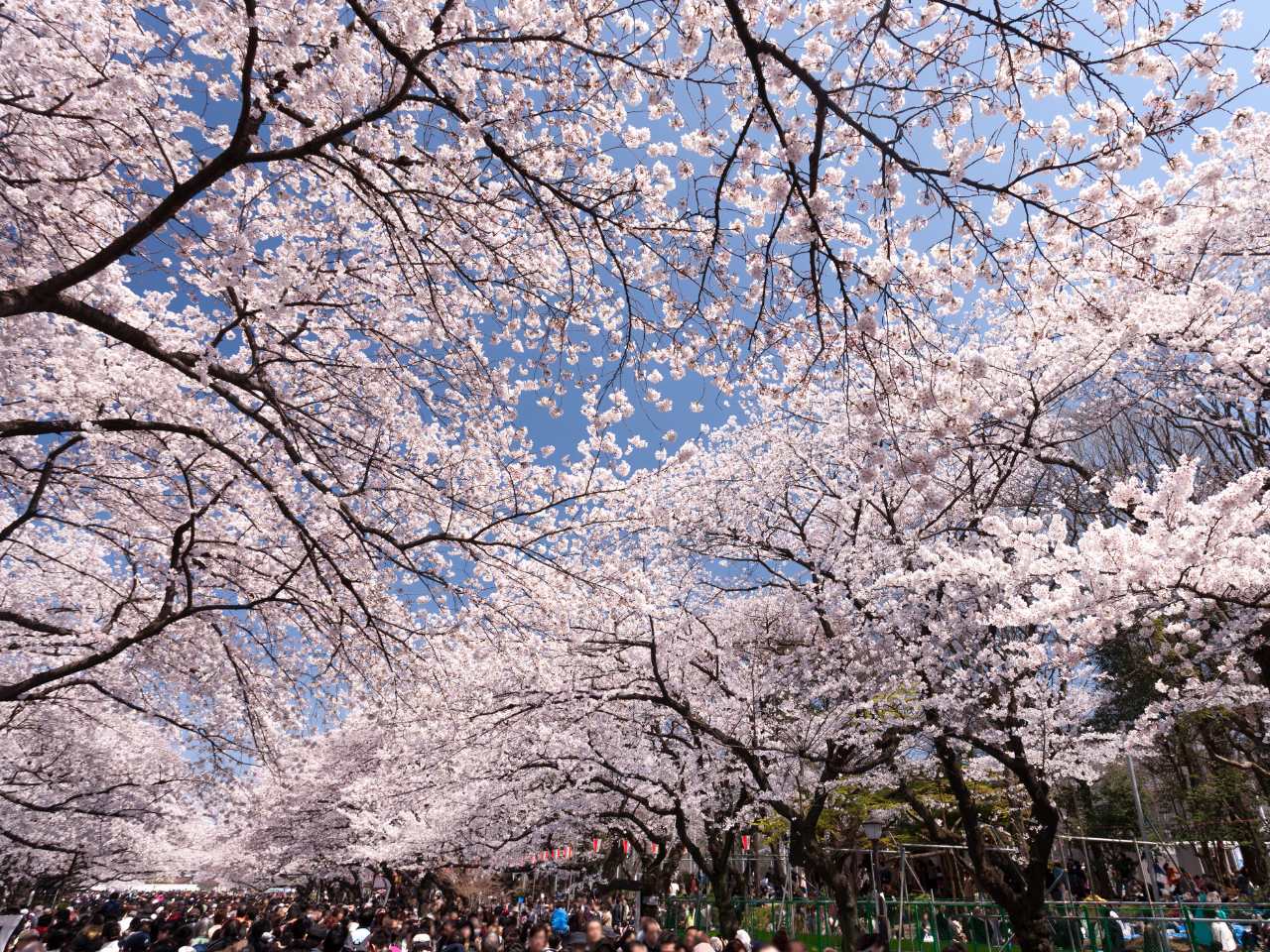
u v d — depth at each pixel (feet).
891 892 65.98
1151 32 13.28
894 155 14.55
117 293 24.73
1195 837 59.62
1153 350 34.42
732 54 16.52
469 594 26.84
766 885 79.15
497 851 61.98
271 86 18.48
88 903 110.01
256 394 22.41
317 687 34.94
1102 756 40.75
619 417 26.12
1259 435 34.96
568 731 46.60
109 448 30.04
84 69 20.61
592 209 20.07
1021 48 14.06
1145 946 32.14
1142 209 15.02
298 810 92.53
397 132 21.44
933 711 34.22
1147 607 27.53
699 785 44.06
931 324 18.11
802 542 44.29
